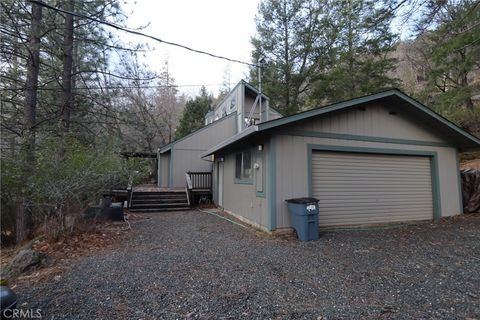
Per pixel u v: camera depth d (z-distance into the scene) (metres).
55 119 7.69
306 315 2.70
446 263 4.21
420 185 7.88
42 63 7.46
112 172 6.01
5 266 4.11
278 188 6.21
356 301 2.99
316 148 6.60
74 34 8.02
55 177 5.30
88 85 8.96
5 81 7.37
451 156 8.36
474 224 7.08
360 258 4.50
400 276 3.71
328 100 17.64
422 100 14.64
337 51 16.20
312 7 17.20
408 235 6.08
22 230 6.00
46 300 3.03
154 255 4.70
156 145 25.86
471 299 3.01
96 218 6.89
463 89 12.23
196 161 14.86
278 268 4.04
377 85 15.66
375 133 7.26
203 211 10.39
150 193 11.60
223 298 3.07
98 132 9.06
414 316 2.66
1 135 6.45
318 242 5.53
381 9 5.54
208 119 20.89
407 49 11.90
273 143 6.22
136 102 10.76
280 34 17.84
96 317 2.67
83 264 4.23
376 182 7.32
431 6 5.54
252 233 6.41
